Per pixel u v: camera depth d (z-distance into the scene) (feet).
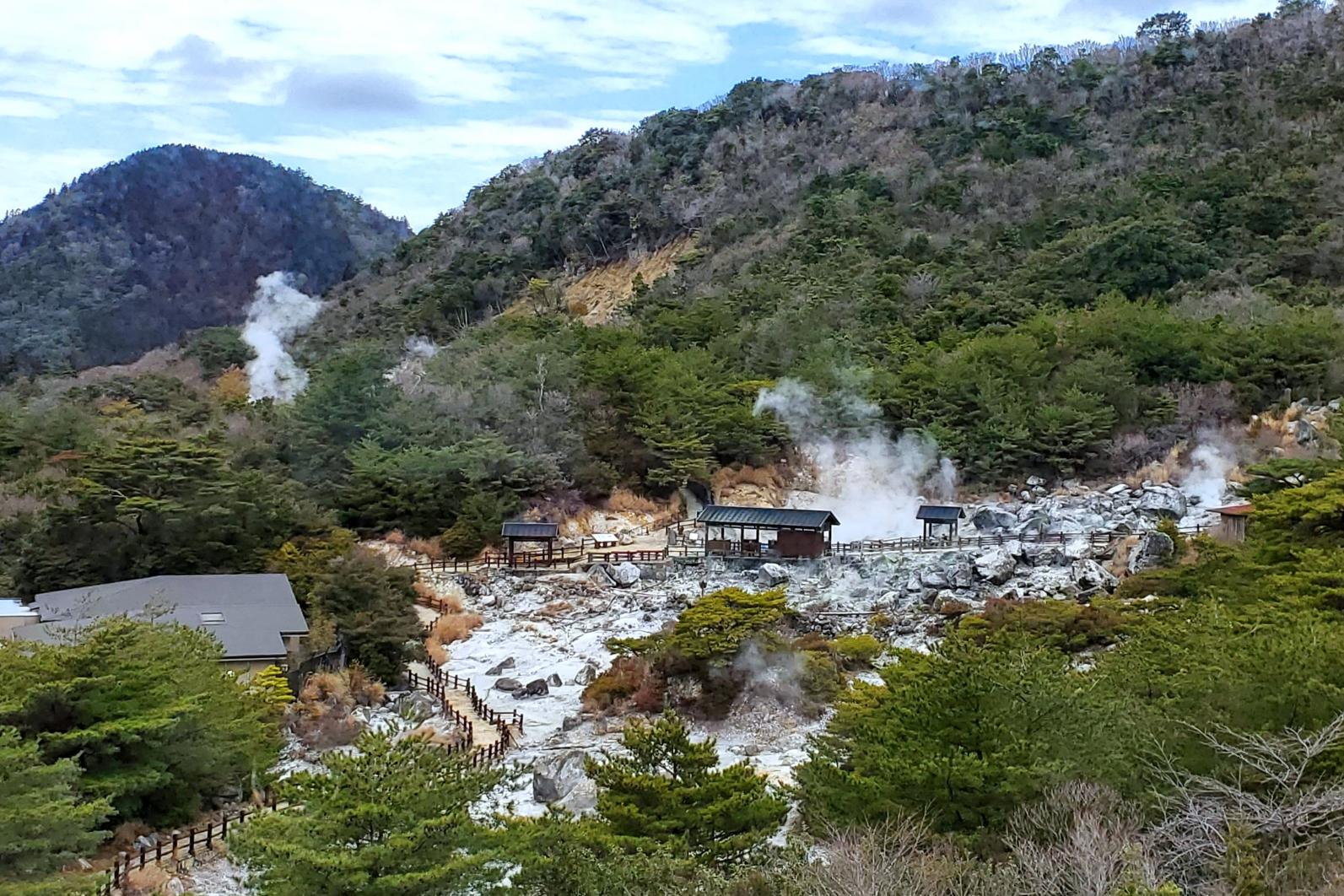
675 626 168.04
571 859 77.56
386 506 243.81
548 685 171.32
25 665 105.91
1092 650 155.94
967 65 633.61
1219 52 559.79
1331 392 276.21
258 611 168.14
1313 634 95.50
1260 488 191.01
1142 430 276.00
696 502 271.28
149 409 334.65
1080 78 561.84
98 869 97.45
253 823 77.87
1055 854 70.44
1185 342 290.76
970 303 340.18
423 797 76.54
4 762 85.56
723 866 87.40
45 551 199.62
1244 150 447.83
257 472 224.12
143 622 134.51
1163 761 85.35
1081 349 298.15
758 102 618.44
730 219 496.64
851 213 452.76
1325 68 504.84
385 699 164.25
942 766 86.02
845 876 67.31
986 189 460.96
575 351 312.50
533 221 572.51
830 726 113.39
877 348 320.70
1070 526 230.89
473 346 334.85
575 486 264.93
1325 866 65.98
